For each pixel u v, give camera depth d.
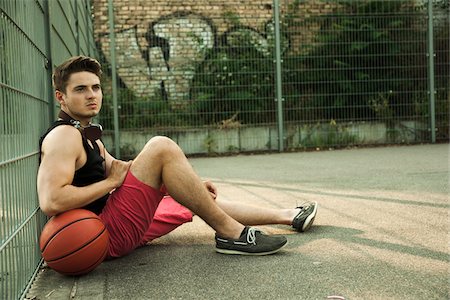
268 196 4.65
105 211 2.52
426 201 4.03
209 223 2.64
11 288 1.94
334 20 10.08
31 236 2.38
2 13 2.00
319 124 10.15
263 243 2.61
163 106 9.71
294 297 2.00
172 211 2.83
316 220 3.47
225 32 9.97
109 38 9.55
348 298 1.96
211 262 2.53
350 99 10.17
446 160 7.24
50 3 3.15
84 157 2.40
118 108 9.52
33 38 2.64
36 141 2.63
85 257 2.26
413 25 10.24
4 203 1.90
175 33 9.89
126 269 2.46
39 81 2.79
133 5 9.98
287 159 8.50
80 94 2.39
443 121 10.42
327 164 7.37
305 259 2.53
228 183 5.73
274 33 9.97
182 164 2.49
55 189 2.22
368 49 10.16
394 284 2.11
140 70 9.70
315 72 10.09
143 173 2.46
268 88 10.02
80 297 2.09
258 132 10.02
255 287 2.13
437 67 10.42
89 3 9.28
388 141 10.29
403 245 2.74
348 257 2.54
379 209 3.78
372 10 10.15
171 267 2.46
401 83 10.27
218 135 9.91
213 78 9.88
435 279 2.17
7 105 2.03
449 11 10.34
